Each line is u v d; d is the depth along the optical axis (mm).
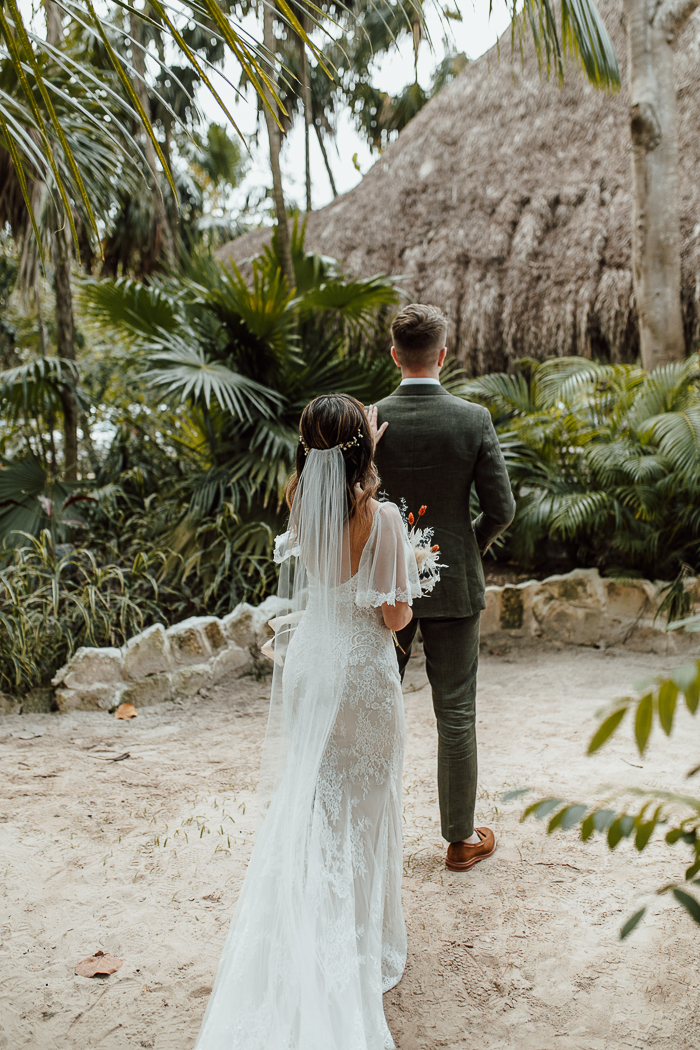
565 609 4707
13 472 5504
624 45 6941
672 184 5570
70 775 3119
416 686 4238
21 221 4938
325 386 5281
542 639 4727
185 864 2465
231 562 4820
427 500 2248
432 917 2168
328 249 7770
